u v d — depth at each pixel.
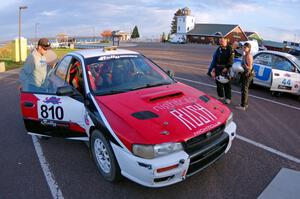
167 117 3.38
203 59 20.39
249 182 3.62
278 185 3.55
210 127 3.36
